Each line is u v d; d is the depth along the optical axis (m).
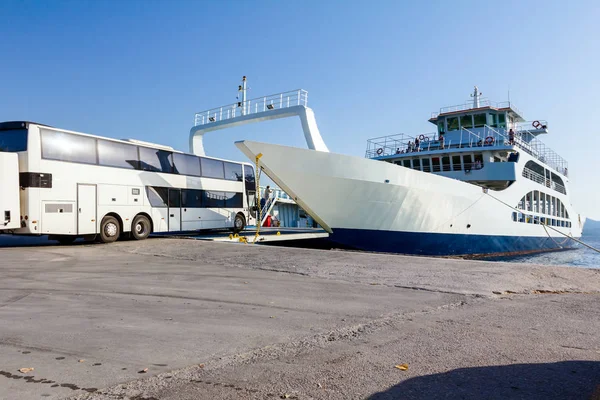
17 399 2.72
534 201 26.50
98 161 14.02
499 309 5.49
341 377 3.12
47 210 12.41
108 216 14.24
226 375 3.15
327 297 6.24
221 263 10.03
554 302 5.97
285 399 2.74
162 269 9.15
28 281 7.57
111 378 3.08
